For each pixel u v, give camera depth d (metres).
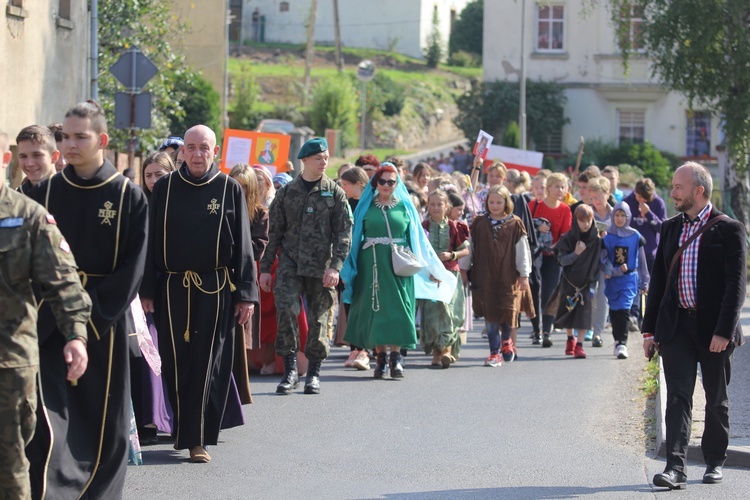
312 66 82.75
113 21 32.72
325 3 91.44
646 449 11.35
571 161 58.81
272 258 14.00
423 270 15.75
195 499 9.36
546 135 60.69
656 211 20.69
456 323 16.58
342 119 65.75
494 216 16.83
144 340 10.48
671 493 9.65
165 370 10.59
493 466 10.61
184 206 10.58
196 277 10.53
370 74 55.25
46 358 7.81
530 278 19.14
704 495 9.58
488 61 61.97
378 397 13.98
